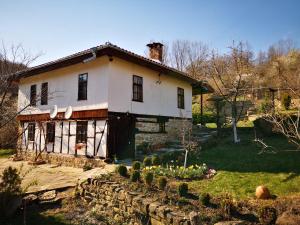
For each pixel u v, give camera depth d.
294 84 11.77
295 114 14.16
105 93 11.90
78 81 13.48
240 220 5.25
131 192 7.13
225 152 12.00
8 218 6.86
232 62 17.41
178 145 14.76
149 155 12.59
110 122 11.88
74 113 13.37
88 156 12.40
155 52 17.95
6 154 17.78
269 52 45.94
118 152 12.32
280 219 5.00
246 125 18.89
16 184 7.13
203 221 5.30
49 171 11.83
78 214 7.42
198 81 18.55
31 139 16.41
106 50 11.45
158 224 5.94
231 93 17.12
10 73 8.73
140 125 13.56
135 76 13.59
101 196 7.91
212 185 7.41
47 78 15.68
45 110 15.45
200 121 22.55
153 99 14.85
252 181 7.43
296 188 6.55
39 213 7.35
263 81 23.61
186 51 45.09
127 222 6.80
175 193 6.87
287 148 11.37
